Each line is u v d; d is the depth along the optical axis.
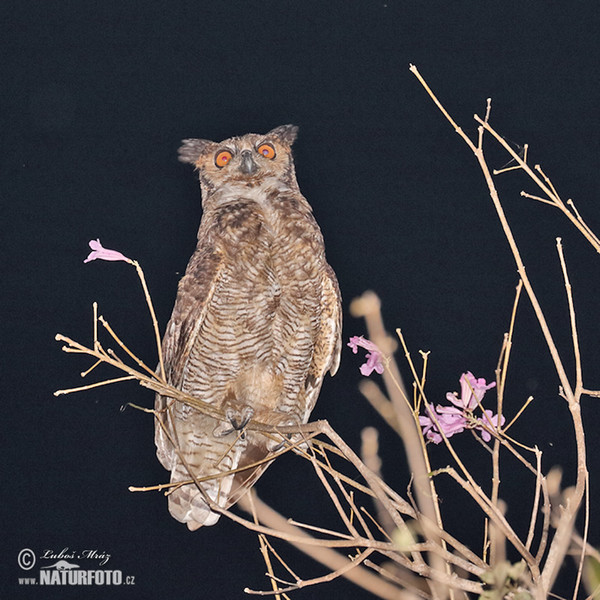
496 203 14.03
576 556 13.69
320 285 15.03
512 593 13.47
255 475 15.05
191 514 15.05
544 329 13.66
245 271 15.00
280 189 15.06
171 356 15.02
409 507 13.93
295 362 15.05
